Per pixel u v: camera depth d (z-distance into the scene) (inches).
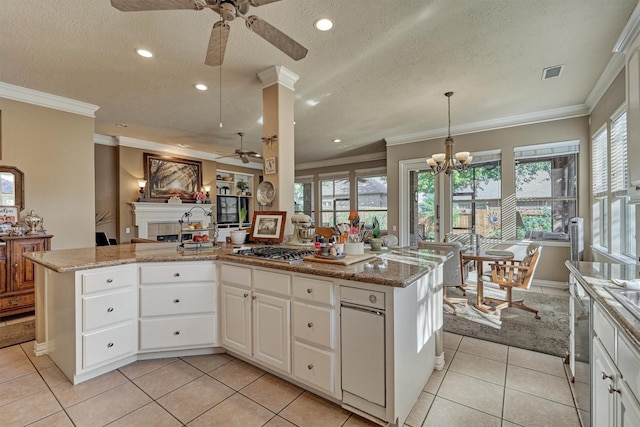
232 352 96.5
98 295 85.7
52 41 103.7
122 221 236.1
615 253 136.0
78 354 82.0
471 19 93.5
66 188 156.3
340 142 255.4
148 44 106.3
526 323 126.5
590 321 58.8
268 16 91.5
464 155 157.2
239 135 231.0
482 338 112.7
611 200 136.6
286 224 128.5
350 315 68.4
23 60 116.2
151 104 163.5
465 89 146.3
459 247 141.4
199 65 121.6
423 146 226.5
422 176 230.8
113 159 237.0
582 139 172.6
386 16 92.0
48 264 84.3
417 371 75.3
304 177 355.9
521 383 83.2
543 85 142.2
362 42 105.9
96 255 98.6
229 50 110.6
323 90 146.1
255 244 123.2
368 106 168.9
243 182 350.9
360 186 315.0
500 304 144.6
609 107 136.1
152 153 254.5
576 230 164.7
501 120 193.9
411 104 166.1
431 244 145.8
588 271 71.6
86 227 162.9
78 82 135.9
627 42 77.4
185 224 273.9
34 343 104.6
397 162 237.8
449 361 95.9
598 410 53.6
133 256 95.9
